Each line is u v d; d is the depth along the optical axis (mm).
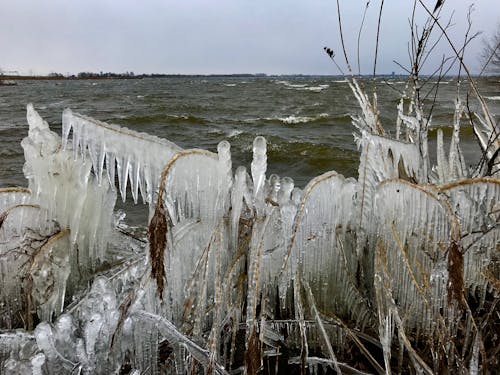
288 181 1997
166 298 1820
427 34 2260
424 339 1914
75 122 1828
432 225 1792
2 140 12141
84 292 1941
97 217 2137
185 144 12758
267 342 1860
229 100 30891
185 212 1855
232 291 1945
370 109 2424
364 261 2086
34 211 2066
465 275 1859
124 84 79750
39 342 1438
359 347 1845
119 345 1614
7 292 2045
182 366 1728
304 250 1867
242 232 2016
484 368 1614
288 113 21062
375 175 2027
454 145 2389
